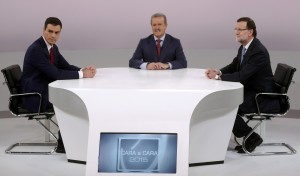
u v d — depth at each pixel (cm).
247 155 516
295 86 710
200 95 439
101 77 517
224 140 480
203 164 481
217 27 784
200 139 472
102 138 427
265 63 520
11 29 762
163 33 593
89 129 429
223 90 451
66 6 775
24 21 764
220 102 451
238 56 551
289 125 648
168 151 424
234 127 524
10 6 757
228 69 566
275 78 542
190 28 787
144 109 433
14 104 527
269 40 771
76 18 781
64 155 514
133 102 435
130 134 427
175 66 579
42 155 516
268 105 521
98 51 786
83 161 485
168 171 421
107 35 790
